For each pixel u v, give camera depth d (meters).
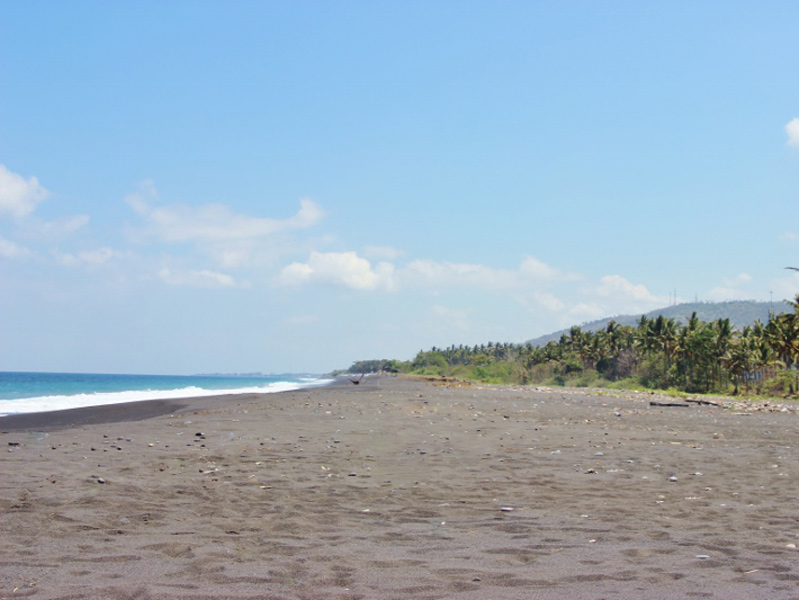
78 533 6.79
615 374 140.12
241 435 17.23
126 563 5.66
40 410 32.78
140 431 18.25
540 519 7.86
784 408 46.88
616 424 23.86
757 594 4.84
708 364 110.88
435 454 14.08
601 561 5.88
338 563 5.76
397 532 7.10
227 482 10.17
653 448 15.96
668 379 114.44
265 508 8.32
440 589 4.97
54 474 10.48
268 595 4.76
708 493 9.86
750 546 6.51
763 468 12.77
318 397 41.47
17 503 8.16
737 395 94.75
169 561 5.76
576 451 15.05
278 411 27.19
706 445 16.95
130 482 9.93
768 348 98.38
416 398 40.72
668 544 6.58
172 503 8.50
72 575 5.24
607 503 8.98
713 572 5.49
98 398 47.56
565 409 33.59
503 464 12.74
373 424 21.08
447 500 9.09
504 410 30.81
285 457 13.17
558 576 5.36
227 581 5.14
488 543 6.60
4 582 5.00
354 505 8.63
